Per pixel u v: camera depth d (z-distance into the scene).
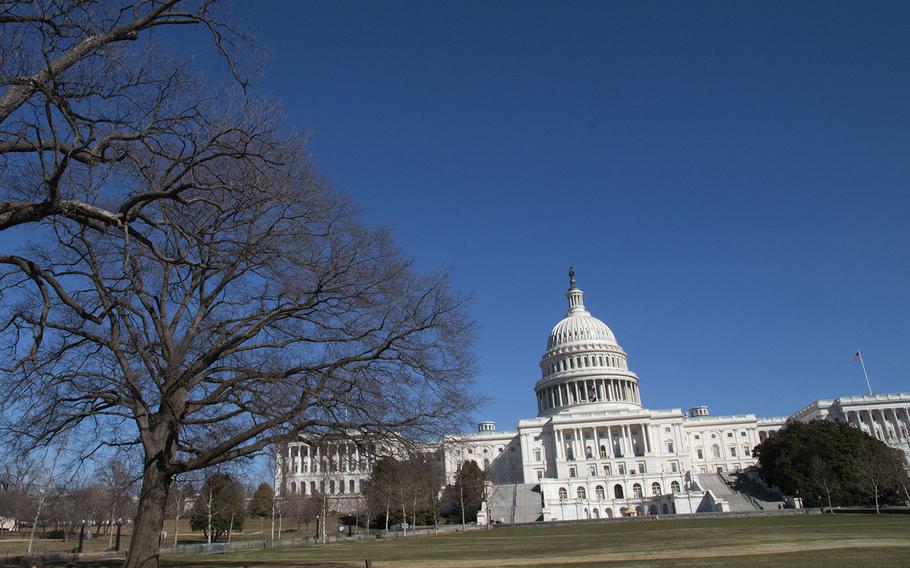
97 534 86.44
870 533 44.41
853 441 106.31
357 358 21.12
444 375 21.23
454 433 21.27
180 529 100.19
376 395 20.31
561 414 153.38
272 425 19.75
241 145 17.98
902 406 149.12
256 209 19.58
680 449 149.00
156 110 16.45
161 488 19.78
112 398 20.95
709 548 37.03
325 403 20.02
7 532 96.94
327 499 71.94
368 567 20.41
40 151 14.58
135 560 18.80
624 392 168.62
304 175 19.62
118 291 18.69
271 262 20.33
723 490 125.81
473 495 102.69
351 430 20.70
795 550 32.66
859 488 100.38
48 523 89.38
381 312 21.61
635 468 144.62
